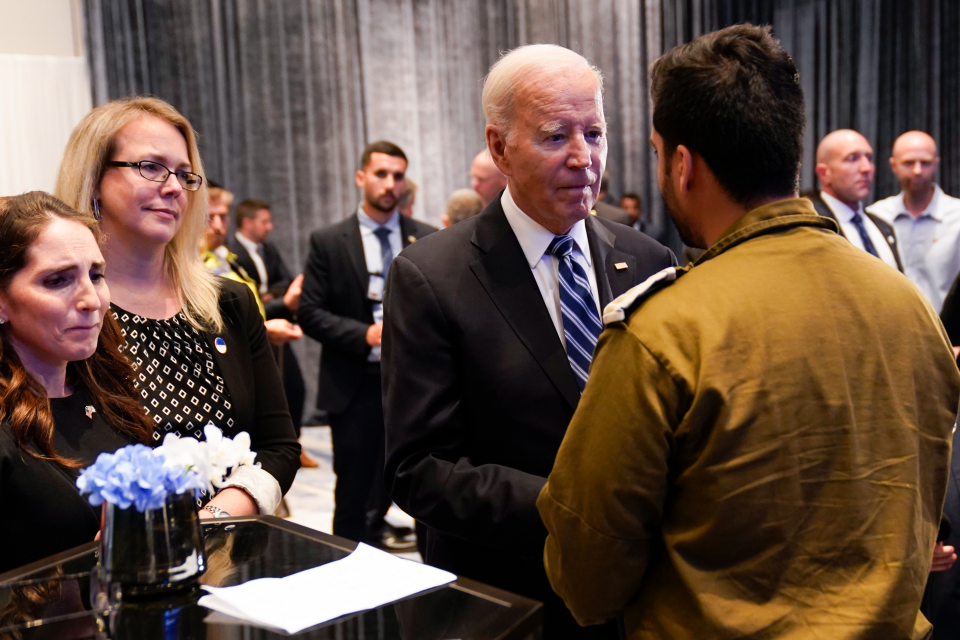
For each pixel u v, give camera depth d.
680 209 1.02
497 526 1.29
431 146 6.74
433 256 1.48
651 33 6.75
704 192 0.98
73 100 6.05
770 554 0.87
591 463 0.91
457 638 0.82
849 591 0.86
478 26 6.71
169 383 1.54
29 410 1.26
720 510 0.87
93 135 1.53
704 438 0.88
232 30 6.18
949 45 6.17
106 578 0.92
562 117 1.37
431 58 6.69
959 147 6.22
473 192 4.06
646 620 0.96
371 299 3.46
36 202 1.31
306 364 6.50
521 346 1.41
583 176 1.39
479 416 1.42
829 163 3.79
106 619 0.87
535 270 1.47
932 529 0.96
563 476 0.95
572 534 0.93
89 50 5.93
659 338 0.89
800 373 0.87
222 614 0.88
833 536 0.87
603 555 0.92
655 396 0.88
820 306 0.90
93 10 5.89
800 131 0.95
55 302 1.26
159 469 0.93
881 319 0.92
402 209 5.02
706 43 0.97
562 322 1.45
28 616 0.88
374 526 3.41
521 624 0.86
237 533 1.12
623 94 6.80
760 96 0.93
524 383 1.39
